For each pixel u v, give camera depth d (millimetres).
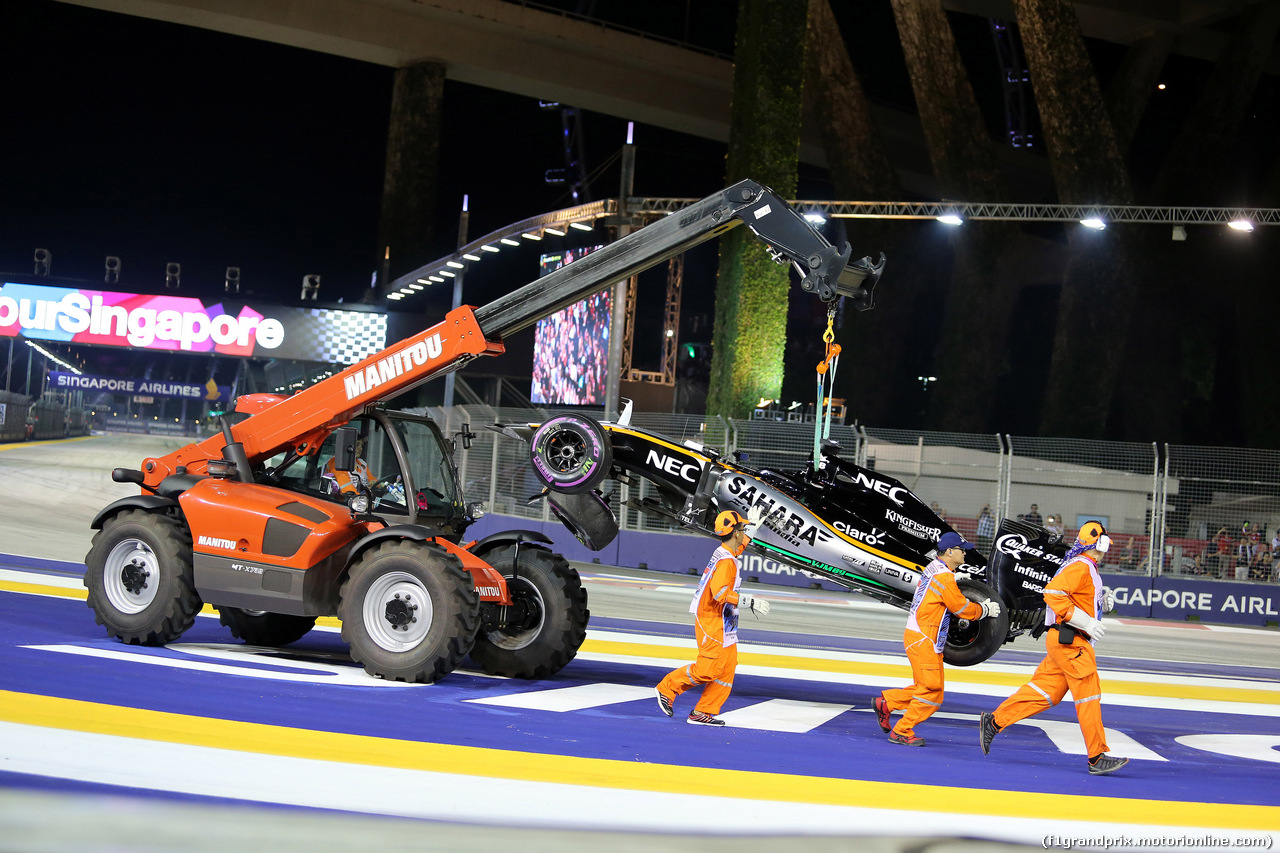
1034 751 8164
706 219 9133
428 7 66375
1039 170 74625
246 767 5652
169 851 4301
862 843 5121
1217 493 22344
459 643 8422
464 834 4785
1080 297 41906
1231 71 48438
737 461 11484
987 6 58375
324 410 9484
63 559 16406
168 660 8734
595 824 5082
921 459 22656
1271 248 44500
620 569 24172
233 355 55156
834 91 49250
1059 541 11883
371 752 6188
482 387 57875
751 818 5402
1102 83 66062
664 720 8023
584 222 30422
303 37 67688
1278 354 44188
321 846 4477
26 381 75688
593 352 49594
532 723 7438
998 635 10688
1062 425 41750
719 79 71312
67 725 6238
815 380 55656
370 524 9156
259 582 8953
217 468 9375
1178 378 49219
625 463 11453
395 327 56875
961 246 47656
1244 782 7395
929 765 7230
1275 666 15695
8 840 4309
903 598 11133
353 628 8648
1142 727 9758
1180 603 22172
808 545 11062
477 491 28078
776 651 13008
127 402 116375
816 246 8922
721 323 31109
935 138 47312
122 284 54469
